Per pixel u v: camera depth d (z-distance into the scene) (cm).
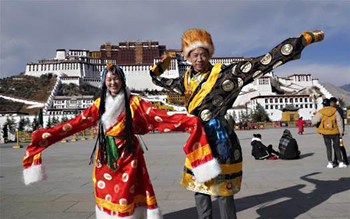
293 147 804
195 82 266
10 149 1839
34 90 10775
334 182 488
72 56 12450
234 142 254
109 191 251
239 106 8931
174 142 2014
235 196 420
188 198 420
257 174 594
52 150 1530
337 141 652
